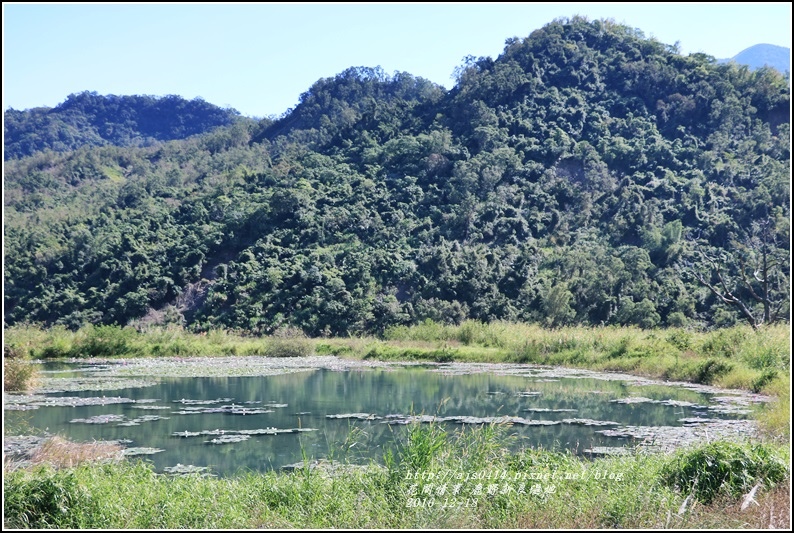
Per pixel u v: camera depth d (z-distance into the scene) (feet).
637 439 53.06
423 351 132.87
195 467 46.14
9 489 30.94
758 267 164.04
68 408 71.67
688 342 107.14
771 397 71.20
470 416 65.21
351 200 285.84
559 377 97.45
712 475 32.55
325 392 84.28
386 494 32.94
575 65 375.25
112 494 32.94
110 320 230.89
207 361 131.13
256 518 31.22
